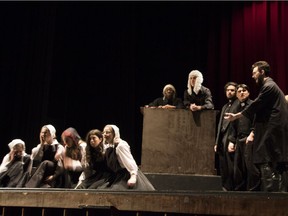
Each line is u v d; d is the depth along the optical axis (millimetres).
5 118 7180
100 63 7988
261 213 2955
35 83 7176
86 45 8062
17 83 7199
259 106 3744
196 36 7898
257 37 7254
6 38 7320
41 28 7359
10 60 7281
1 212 3695
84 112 7922
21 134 7047
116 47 7977
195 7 7980
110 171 4199
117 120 7734
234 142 4789
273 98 3746
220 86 7332
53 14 7496
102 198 3305
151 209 3191
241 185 4680
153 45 8188
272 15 7266
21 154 4871
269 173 3652
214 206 3064
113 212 3260
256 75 3957
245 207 2996
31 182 4445
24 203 3502
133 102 7809
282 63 7039
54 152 4703
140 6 8258
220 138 4992
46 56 7320
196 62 7848
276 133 3680
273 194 2986
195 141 4625
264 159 3662
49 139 4730
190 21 8047
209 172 4566
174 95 5398
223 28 7516
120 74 7879
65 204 3391
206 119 4641
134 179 3961
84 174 4312
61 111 7828
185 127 4656
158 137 4668
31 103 7113
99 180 4168
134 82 7945
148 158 4648
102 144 4234
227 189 4844
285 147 3664
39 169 4488
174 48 8078
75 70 8016
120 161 4109
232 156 4828
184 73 7965
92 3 8070
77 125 7918
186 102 5090
